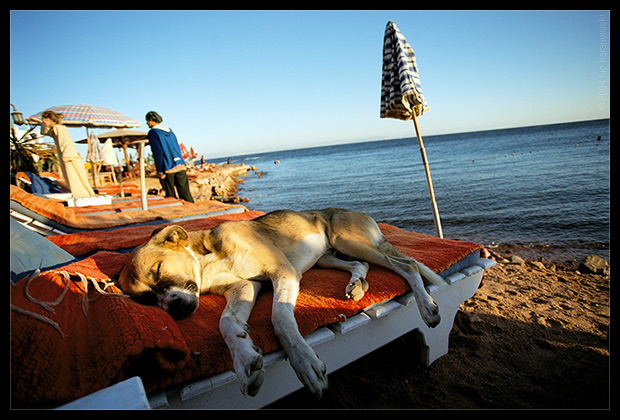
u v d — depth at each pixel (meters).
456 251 2.98
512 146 48.09
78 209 6.07
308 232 2.81
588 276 5.43
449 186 17.95
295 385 1.95
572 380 2.63
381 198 16.41
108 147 12.76
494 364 2.87
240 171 51.66
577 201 11.37
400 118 5.22
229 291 2.21
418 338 2.74
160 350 1.42
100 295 2.02
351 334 2.18
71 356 1.38
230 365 1.64
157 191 13.88
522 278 5.41
